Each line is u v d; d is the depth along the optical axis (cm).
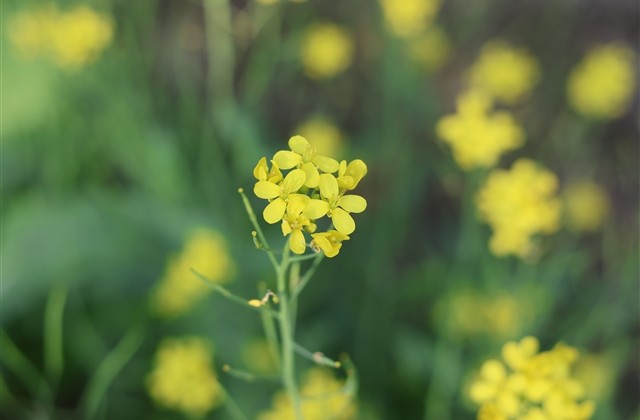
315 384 48
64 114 64
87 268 56
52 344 50
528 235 51
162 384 49
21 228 58
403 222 64
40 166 64
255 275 57
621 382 62
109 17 65
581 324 59
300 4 76
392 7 70
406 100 71
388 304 59
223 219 60
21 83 65
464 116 50
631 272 59
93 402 46
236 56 72
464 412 52
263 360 51
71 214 58
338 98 77
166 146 59
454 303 54
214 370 53
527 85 75
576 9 86
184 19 75
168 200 60
